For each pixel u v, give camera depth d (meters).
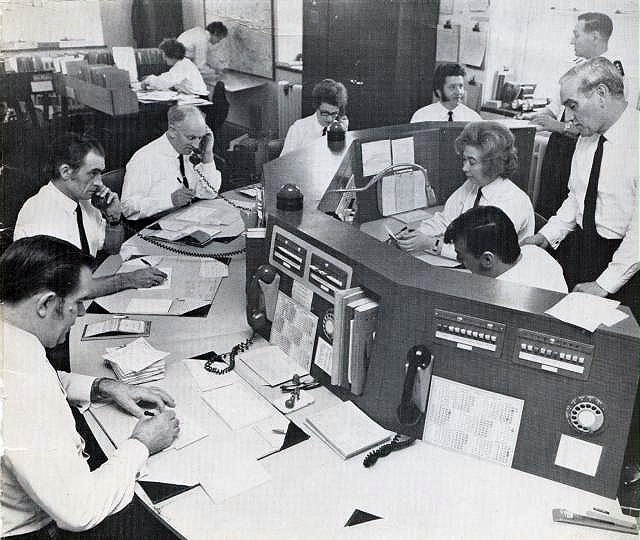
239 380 1.92
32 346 1.43
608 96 2.94
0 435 1.30
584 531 1.39
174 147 3.51
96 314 2.32
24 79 3.50
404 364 1.66
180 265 2.77
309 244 1.94
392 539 1.35
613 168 2.93
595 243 3.05
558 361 1.49
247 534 1.36
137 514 1.46
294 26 3.95
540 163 3.23
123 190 3.45
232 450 1.62
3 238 2.94
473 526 1.39
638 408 1.44
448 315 1.59
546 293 1.59
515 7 3.14
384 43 3.58
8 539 1.42
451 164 3.44
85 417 1.73
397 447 1.63
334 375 1.78
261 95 4.20
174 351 2.07
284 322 2.06
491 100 3.45
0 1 3.39
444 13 3.47
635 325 1.44
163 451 1.61
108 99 3.69
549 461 1.54
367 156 3.22
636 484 1.48
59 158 2.69
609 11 2.83
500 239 2.87
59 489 1.32
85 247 2.87
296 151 3.06
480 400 1.60
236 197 3.61
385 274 1.68
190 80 4.01
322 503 1.45
